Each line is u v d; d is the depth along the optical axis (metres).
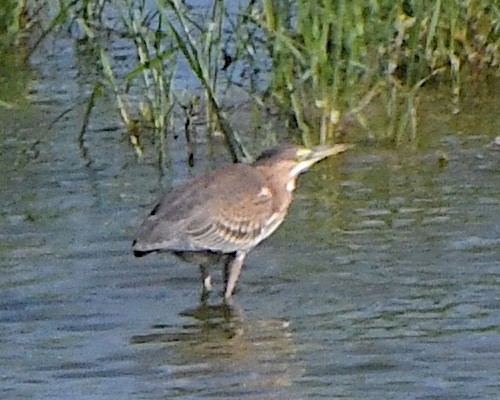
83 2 17.75
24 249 13.48
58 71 20.39
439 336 11.23
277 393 10.28
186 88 17.95
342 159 16.28
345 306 11.98
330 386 10.41
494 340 11.11
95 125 17.73
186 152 16.64
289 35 16.89
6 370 10.84
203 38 16.47
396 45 17.95
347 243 13.46
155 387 10.46
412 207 14.47
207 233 12.40
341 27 16.20
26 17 21.95
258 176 12.88
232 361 10.94
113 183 15.56
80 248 13.48
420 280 12.44
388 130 16.95
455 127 17.31
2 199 15.07
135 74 15.77
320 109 16.67
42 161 16.41
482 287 12.23
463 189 14.99
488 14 18.83
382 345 11.12
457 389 10.24
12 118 18.19
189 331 11.59
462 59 19.03
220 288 12.62
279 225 13.76
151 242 12.33
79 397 10.30
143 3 17.36
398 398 10.13
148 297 12.37
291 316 11.84
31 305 12.12
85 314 11.94
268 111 17.61
